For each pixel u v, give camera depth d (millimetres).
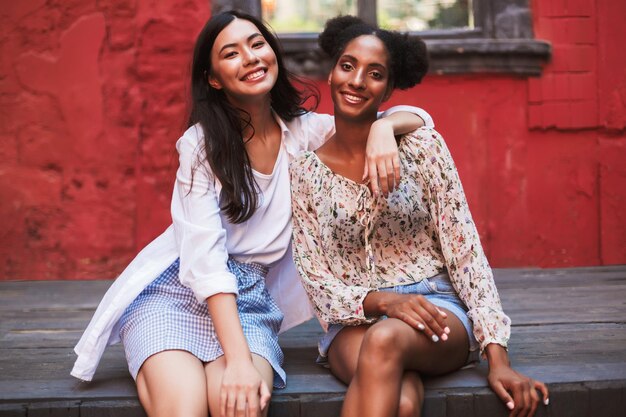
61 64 4613
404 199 2500
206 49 2566
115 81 4633
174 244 2600
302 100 2807
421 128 2576
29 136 4633
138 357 2352
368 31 2553
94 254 4695
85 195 4672
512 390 2318
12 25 4582
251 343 2420
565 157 4781
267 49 2564
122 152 4664
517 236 4801
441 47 4652
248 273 2621
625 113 4742
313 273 2543
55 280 4652
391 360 2168
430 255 2592
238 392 2176
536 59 4691
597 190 4793
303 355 2875
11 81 4605
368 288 2471
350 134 2547
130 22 4621
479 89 4738
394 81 2613
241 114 2623
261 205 2586
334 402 2395
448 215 2518
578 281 4230
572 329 3164
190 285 2410
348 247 2570
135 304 2559
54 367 2775
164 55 4641
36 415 2389
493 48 4652
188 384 2227
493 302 2471
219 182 2533
